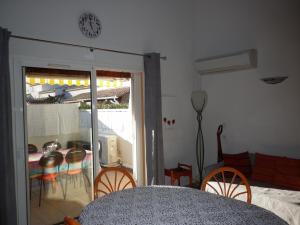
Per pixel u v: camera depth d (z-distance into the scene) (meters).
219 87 4.27
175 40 4.27
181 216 1.57
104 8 3.33
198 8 4.49
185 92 4.45
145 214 1.60
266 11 3.57
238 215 1.57
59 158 3.21
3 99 2.42
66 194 3.33
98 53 3.29
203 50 4.45
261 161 3.39
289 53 3.35
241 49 3.89
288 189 2.92
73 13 3.04
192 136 4.59
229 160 3.58
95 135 3.35
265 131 3.66
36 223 2.94
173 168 4.17
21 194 2.75
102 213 1.62
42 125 2.99
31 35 2.72
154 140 3.71
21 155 2.75
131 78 3.98
